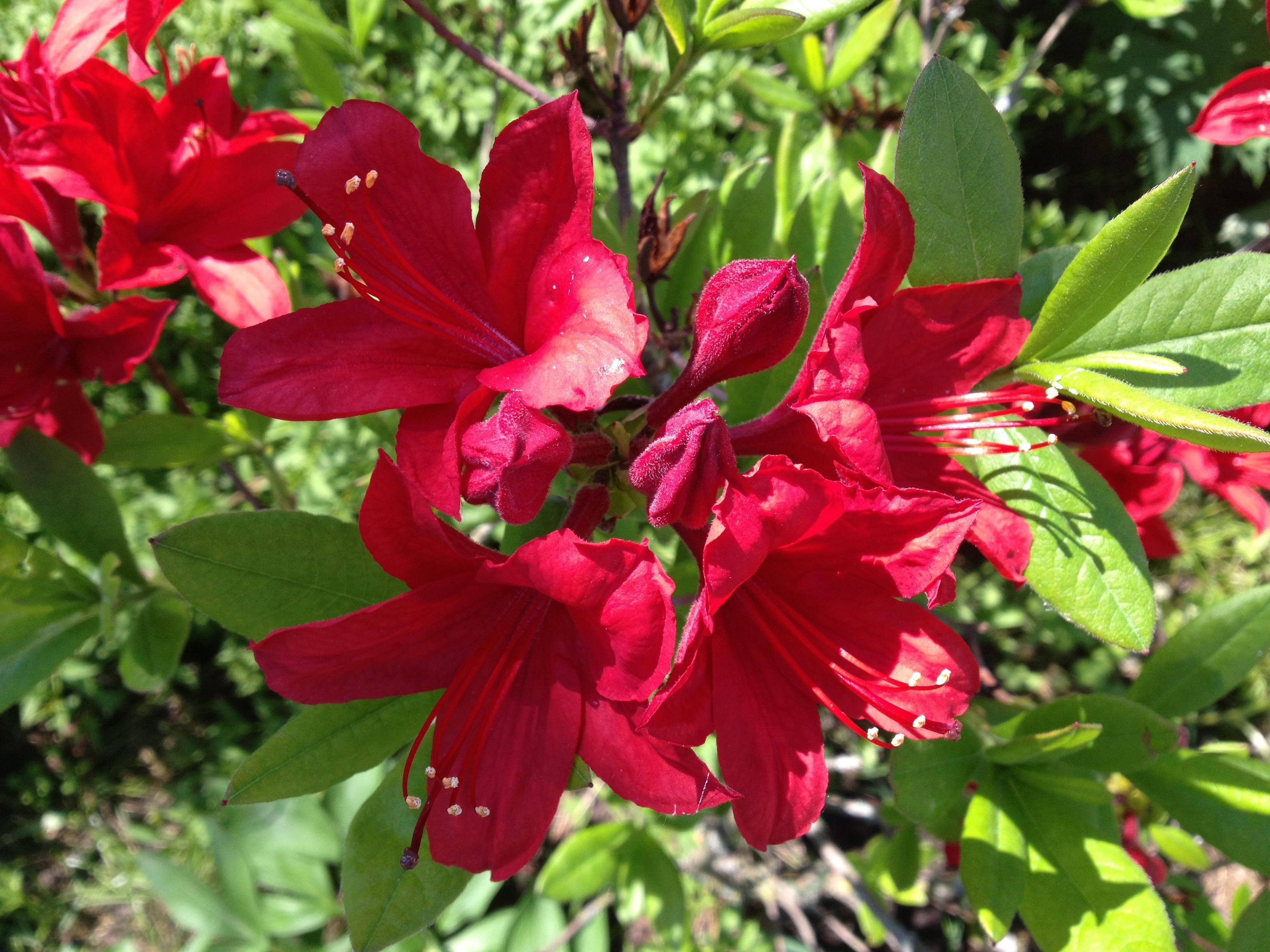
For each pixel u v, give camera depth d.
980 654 0.30
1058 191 0.57
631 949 0.46
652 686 0.14
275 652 0.14
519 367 0.15
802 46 0.29
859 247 0.15
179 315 0.45
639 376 0.14
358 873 0.17
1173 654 0.23
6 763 0.52
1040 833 0.19
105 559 0.21
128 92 0.19
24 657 0.21
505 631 0.16
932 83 0.17
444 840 0.16
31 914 0.51
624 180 0.23
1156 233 0.16
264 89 0.44
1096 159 0.57
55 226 0.21
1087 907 0.19
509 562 0.14
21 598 0.22
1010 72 0.45
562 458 0.14
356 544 0.18
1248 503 0.23
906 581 0.15
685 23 0.20
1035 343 0.18
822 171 0.28
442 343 0.16
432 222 0.16
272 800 0.17
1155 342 0.18
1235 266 0.17
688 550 0.22
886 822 0.28
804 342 0.21
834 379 0.15
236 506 0.41
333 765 0.17
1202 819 0.20
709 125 0.40
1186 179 0.16
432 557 0.14
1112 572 0.18
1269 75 0.21
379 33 0.44
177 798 0.51
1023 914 0.19
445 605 0.15
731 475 0.15
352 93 0.43
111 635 0.21
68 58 0.19
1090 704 0.20
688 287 0.25
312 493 0.38
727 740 0.15
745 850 0.41
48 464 0.21
